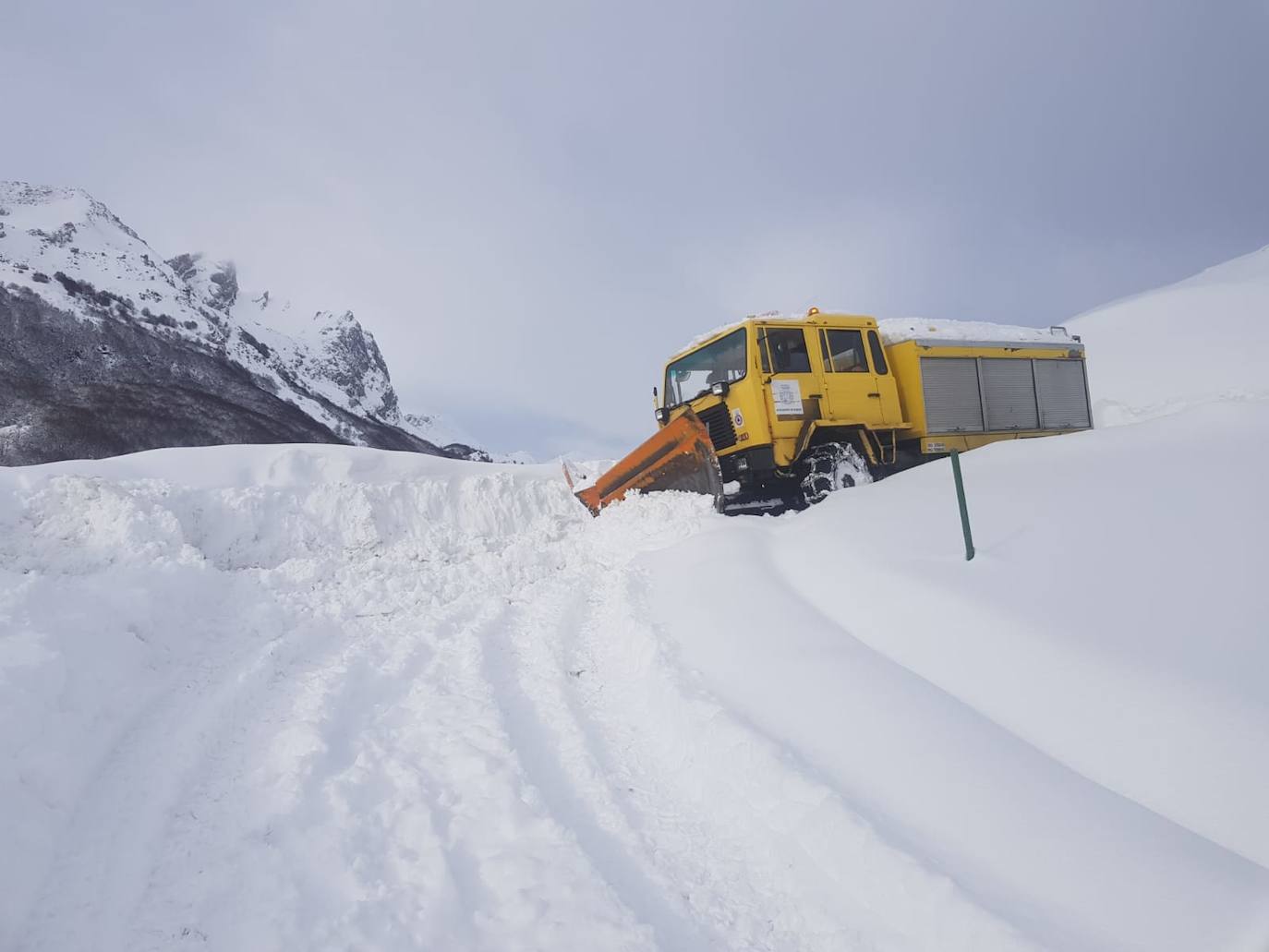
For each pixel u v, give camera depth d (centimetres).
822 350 851
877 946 207
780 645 380
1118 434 574
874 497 619
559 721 364
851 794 257
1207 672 270
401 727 358
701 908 234
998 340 984
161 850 254
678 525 707
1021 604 355
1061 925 191
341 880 243
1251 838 211
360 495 845
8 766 252
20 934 208
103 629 387
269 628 492
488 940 217
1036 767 253
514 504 948
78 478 652
